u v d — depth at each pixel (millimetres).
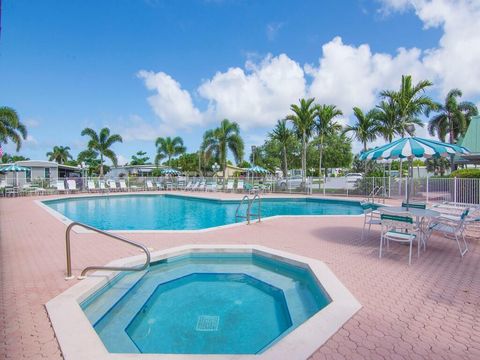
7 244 6699
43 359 2549
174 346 3285
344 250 6121
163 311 4117
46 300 3697
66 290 3961
